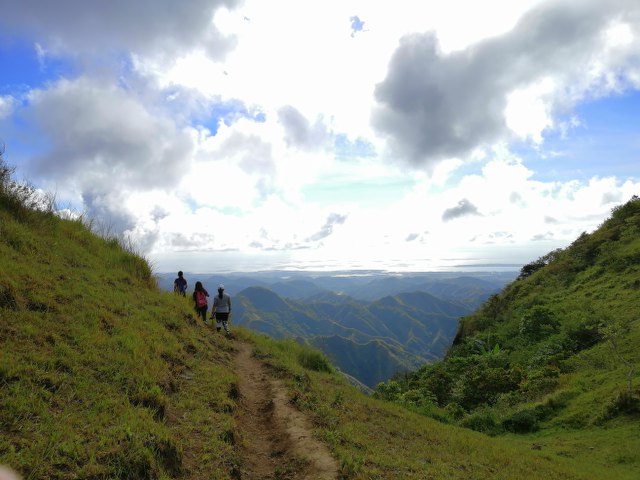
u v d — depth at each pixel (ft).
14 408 15.17
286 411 27.61
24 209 35.94
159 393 20.89
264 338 60.18
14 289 23.06
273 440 23.90
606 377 55.11
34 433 14.47
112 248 46.26
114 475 14.14
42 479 12.67
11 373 16.83
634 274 86.02
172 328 33.76
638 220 107.24
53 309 24.09
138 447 15.75
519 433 51.08
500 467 29.71
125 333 25.84
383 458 23.86
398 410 44.37
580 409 50.08
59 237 37.50
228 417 23.12
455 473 24.97
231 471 18.40
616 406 46.21
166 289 48.32
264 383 33.91
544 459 36.01
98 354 21.75
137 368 22.26
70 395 17.52
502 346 95.25
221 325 48.52
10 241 30.09
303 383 35.50
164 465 16.21
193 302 51.72
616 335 60.29
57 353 20.03
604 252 104.32
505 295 130.52
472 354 98.94
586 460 37.86
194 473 17.10
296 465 20.72
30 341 19.88
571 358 68.44
